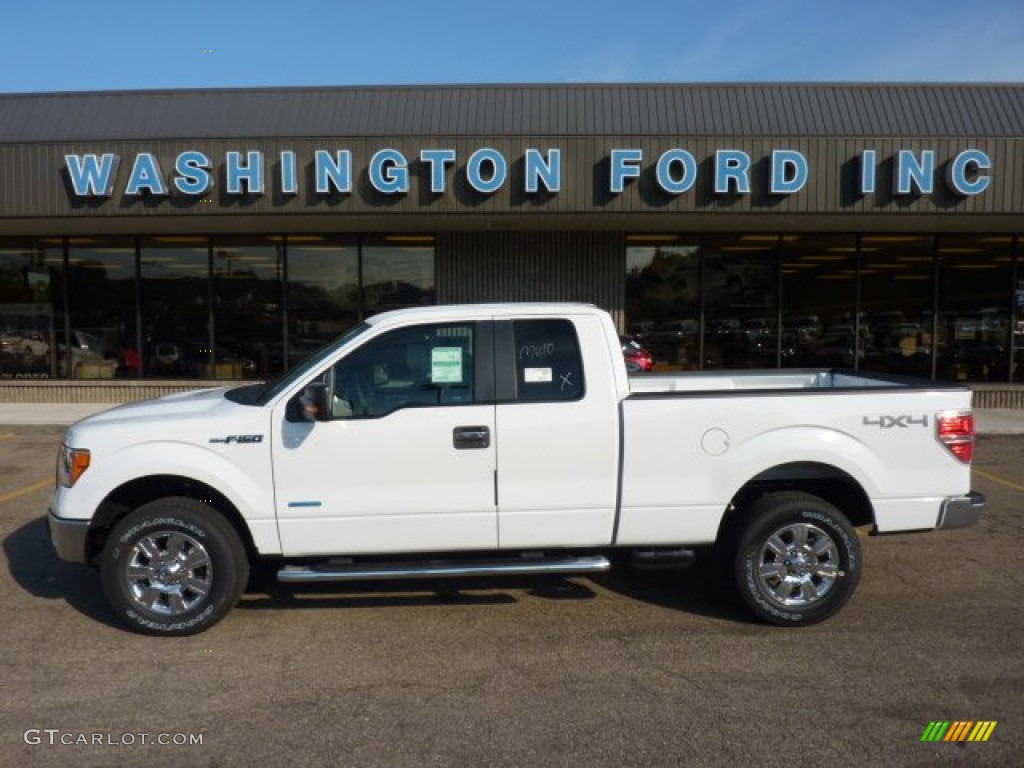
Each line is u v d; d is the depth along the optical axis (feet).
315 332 48.01
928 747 11.48
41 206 39.17
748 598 15.78
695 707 12.67
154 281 48.42
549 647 15.03
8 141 38.93
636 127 42.42
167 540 15.39
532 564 15.72
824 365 47.57
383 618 16.49
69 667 14.23
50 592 18.01
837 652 14.70
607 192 38.24
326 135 39.73
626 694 13.14
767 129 42.27
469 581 18.75
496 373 15.70
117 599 15.29
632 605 17.21
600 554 16.39
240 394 17.16
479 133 41.11
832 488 17.03
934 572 19.34
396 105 43.65
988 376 47.93
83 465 15.37
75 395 48.49
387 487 15.39
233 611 16.89
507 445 15.43
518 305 16.20
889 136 37.73
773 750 11.40
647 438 15.57
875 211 38.22
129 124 43.96
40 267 48.80
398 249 47.50
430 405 15.52
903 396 16.03
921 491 16.06
